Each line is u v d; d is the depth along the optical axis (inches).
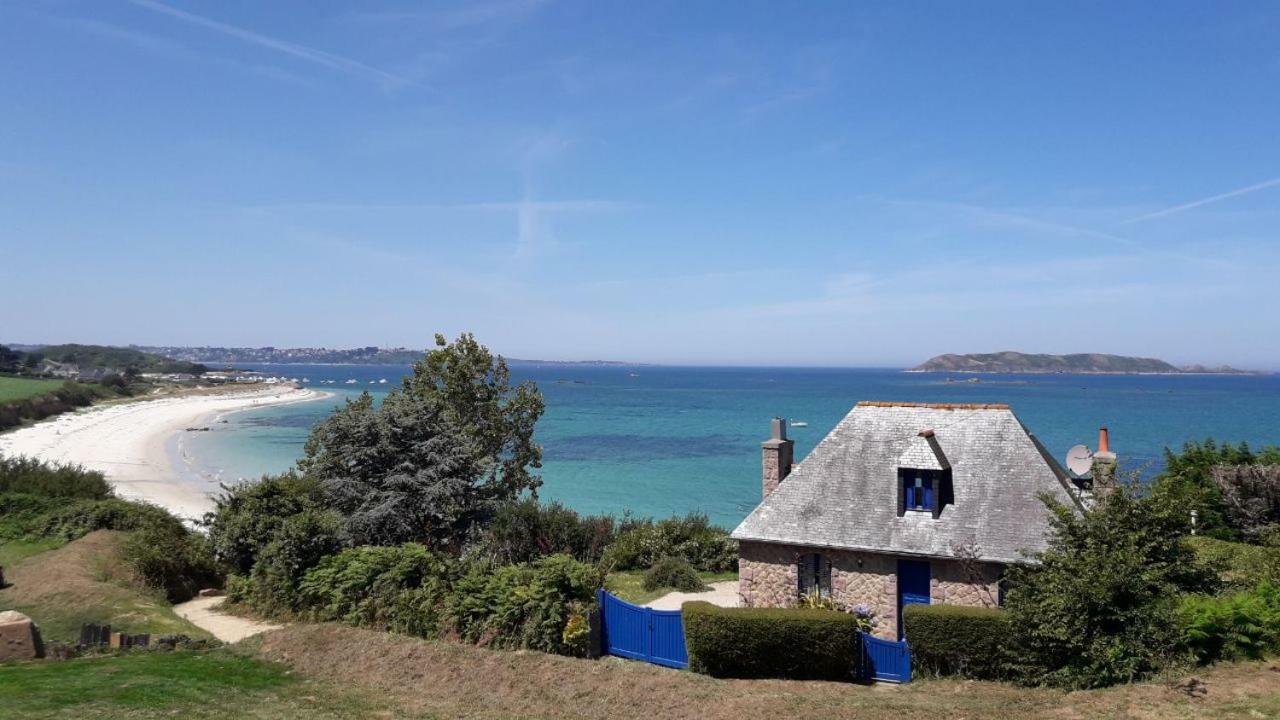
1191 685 548.1
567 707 630.5
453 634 786.2
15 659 683.4
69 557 1135.0
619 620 764.6
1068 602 602.9
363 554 895.1
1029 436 912.3
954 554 804.0
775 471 999.0
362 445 1151.0
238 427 4785.9
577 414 5821.9
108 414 5354.3
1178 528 664.4
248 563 1061.1
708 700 625.9
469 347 1409.9
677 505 2363.4
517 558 1183.6
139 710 552.7
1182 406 6515.8
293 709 600.1
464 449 1182.9
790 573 890.7
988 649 650.2
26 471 1610.5
